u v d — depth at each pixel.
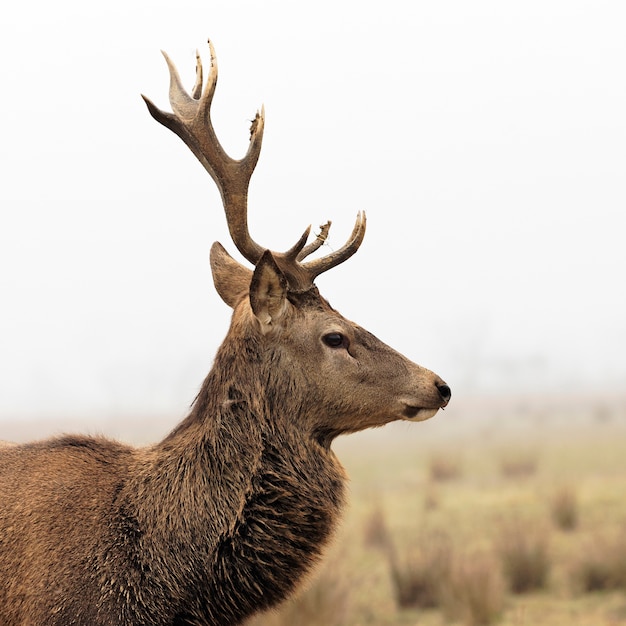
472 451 107.56
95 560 16.88
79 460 18.23
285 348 18.70
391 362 19.17
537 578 37.75
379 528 46.44
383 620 34.22
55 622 16.45
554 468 79.62
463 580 34.53
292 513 18.06
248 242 19.25
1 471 18.22
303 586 18.19
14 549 17.09
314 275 19.25
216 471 17.80
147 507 17.45
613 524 47.56
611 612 34.12
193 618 17.27
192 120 19.28
